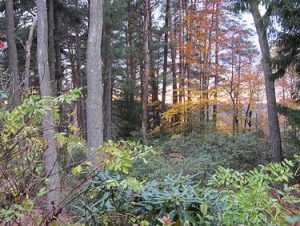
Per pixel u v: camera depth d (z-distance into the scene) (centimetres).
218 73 1548
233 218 186
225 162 972
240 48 1577
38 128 215
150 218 214
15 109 205
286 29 814
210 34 1545
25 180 196
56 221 196
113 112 2020
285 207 193
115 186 212
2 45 370
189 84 1573
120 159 191
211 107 1672
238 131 1644
